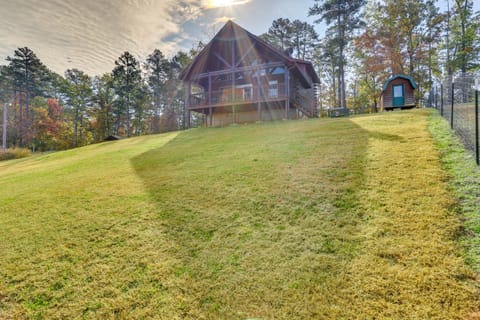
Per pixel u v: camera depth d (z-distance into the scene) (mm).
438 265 2033
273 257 2412
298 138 6766
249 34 14219
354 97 26922
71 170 6945
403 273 2016
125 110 32969
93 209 3896
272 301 1958
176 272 2389
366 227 2613
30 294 2328
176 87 33562
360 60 23625
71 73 36156
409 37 20328
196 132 11836
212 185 4258
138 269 2488
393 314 1726
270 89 14812
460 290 1810
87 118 34438
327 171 4074
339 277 2078
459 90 5059
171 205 3717
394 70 20719
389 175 3564
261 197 3576
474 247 2133
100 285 2344
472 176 3111
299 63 14664
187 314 1947
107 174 5828
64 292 2314
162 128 31234
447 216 2543
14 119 32844
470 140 4082
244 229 2920
